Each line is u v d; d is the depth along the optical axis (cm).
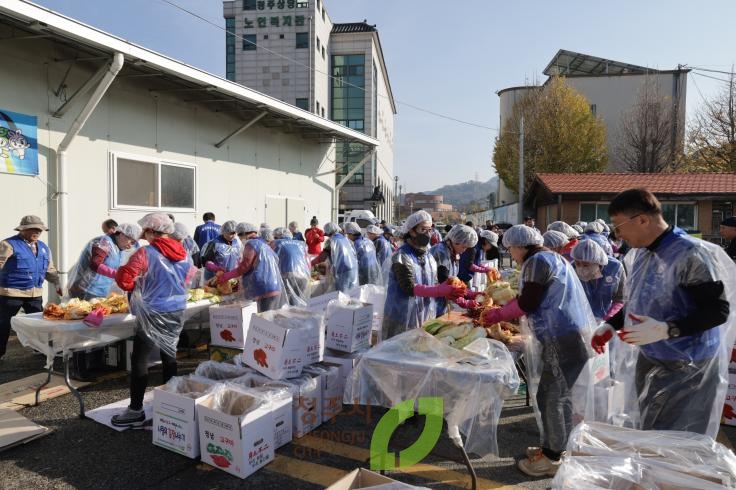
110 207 816
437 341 307
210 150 1059
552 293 294
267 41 3197
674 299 215
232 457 312
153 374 512
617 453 188
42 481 302
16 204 673
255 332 385
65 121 738
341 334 430
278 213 1321
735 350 396
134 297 375
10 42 657
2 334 519
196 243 862
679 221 1725
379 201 2627
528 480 314
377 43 3678
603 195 1767
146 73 805
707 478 173
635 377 247
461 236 454
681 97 3212
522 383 456
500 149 3166
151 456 335
